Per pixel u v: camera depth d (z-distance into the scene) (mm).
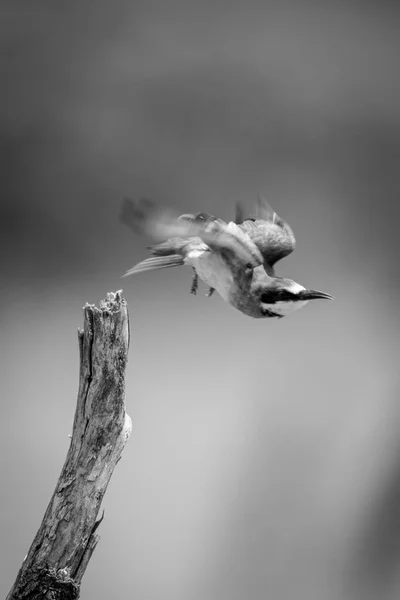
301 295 9367
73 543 9320
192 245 9391
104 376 9312
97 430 9320
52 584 9312
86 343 9312
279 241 9492
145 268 9406
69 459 9328
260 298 9375
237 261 9352
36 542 9328
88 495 9320
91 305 9312
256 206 9570
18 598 9320
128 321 9320
